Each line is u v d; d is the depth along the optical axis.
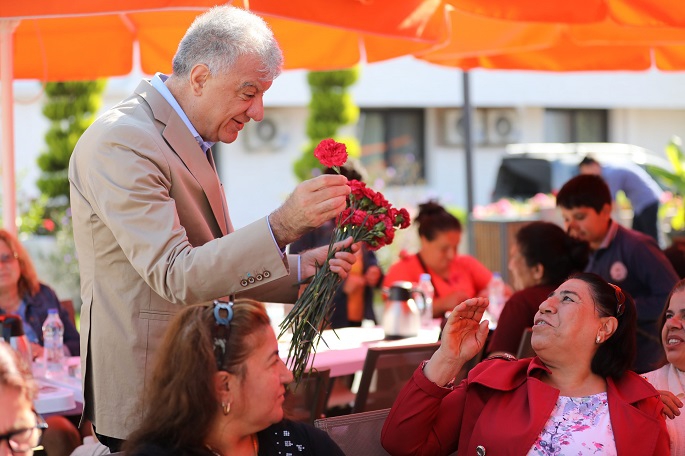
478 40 5.98
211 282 2.29
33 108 13.62
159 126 2.50
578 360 2.66
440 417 2.71
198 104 2.52
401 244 11.06
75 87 11.11
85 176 2.44
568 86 16.70
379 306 10.04
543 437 2.57
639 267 4.85
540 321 2.69
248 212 15.19
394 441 2.62
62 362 4.07
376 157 16.47
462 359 2.59
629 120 17.84
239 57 2.47
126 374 2.46
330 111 12.48
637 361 4.74
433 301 5.30
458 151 16.73
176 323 2.05
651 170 11.93
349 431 2.70
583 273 2.73
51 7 3.33
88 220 2.47
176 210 2.46
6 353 2.00
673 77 17.25
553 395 2.59
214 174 2.61
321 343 4.47
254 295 2.72
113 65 5.54
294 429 2.34
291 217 2.32
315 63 5.61
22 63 5.47
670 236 9.24
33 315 4.62
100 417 2.49
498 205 10.32
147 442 2.00
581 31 5.87
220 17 2.53
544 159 13.46
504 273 9.22
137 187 2.36
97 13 3.31
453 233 5.42
